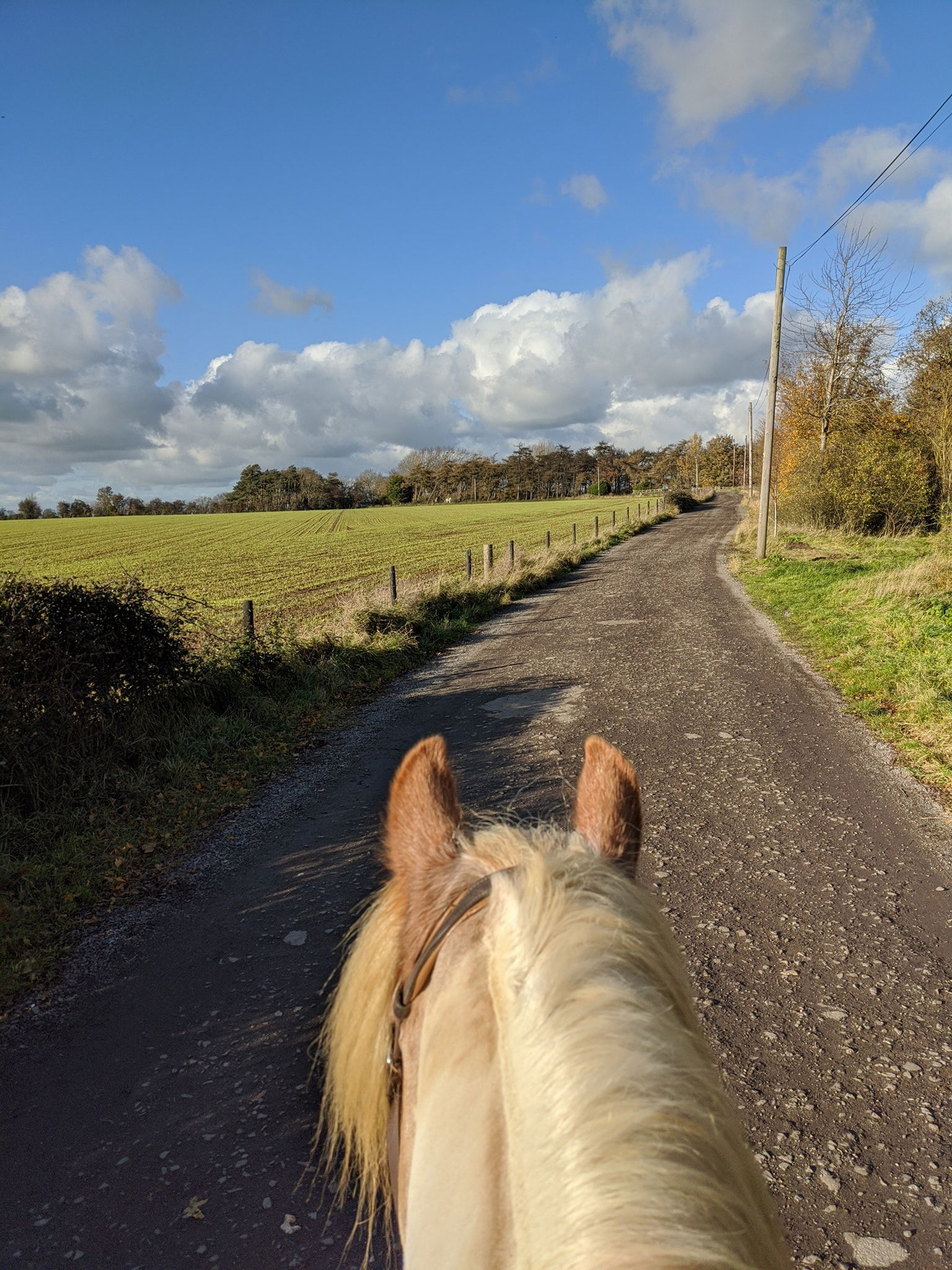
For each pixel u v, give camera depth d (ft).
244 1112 8.89
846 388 104.01
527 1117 2.36
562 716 25.48
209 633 26.99
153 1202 7.74
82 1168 8.20
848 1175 7.82
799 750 21.13
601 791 4.08
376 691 30.27
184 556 129.49
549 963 2.69
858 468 82.69
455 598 48.98
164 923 13.34
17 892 13.99
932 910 12.87
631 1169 2.07
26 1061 9.96
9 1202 7.80
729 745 21.76
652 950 2.89
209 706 24.31
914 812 16.93
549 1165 2.19
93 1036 10.43
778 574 58.49
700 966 11.59
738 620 42.04
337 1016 4.18
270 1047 10.03
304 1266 6.99
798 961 11.58
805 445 113.39
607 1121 2.20
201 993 11.30
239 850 16.16
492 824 4.31
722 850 15.34
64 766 18.17
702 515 166.20
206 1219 7.52
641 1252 1.88
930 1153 8.04
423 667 34.91
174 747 20.92
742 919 12.80
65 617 20.07
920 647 30.66
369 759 21.76
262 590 79.61
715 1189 2.15
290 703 26.91
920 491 79.82
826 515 86.53
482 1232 2.31
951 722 22.40
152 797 18.56
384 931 4.11
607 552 91.04
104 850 15.93
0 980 11.61
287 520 259.80
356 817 17.56
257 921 13.29
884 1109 8.66
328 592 75.31
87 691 19.85
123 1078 9.57
